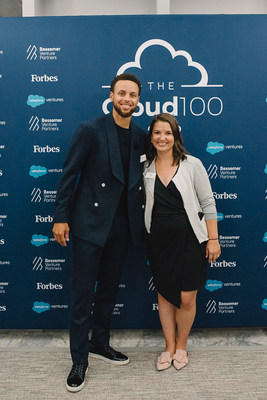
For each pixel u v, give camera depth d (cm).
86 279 163
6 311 213
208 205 172
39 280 212
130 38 198
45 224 208
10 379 171
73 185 162
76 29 197
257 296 213
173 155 170
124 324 215
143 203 177
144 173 175
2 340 211
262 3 251
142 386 166
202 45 198
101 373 176
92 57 199
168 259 171
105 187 162
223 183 206
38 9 229
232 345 203
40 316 213
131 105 158
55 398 158
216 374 174
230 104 202
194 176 170
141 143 174
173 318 189
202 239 170
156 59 199
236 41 199
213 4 250
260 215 208
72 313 167
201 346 202
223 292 213
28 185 206
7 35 198
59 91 200
